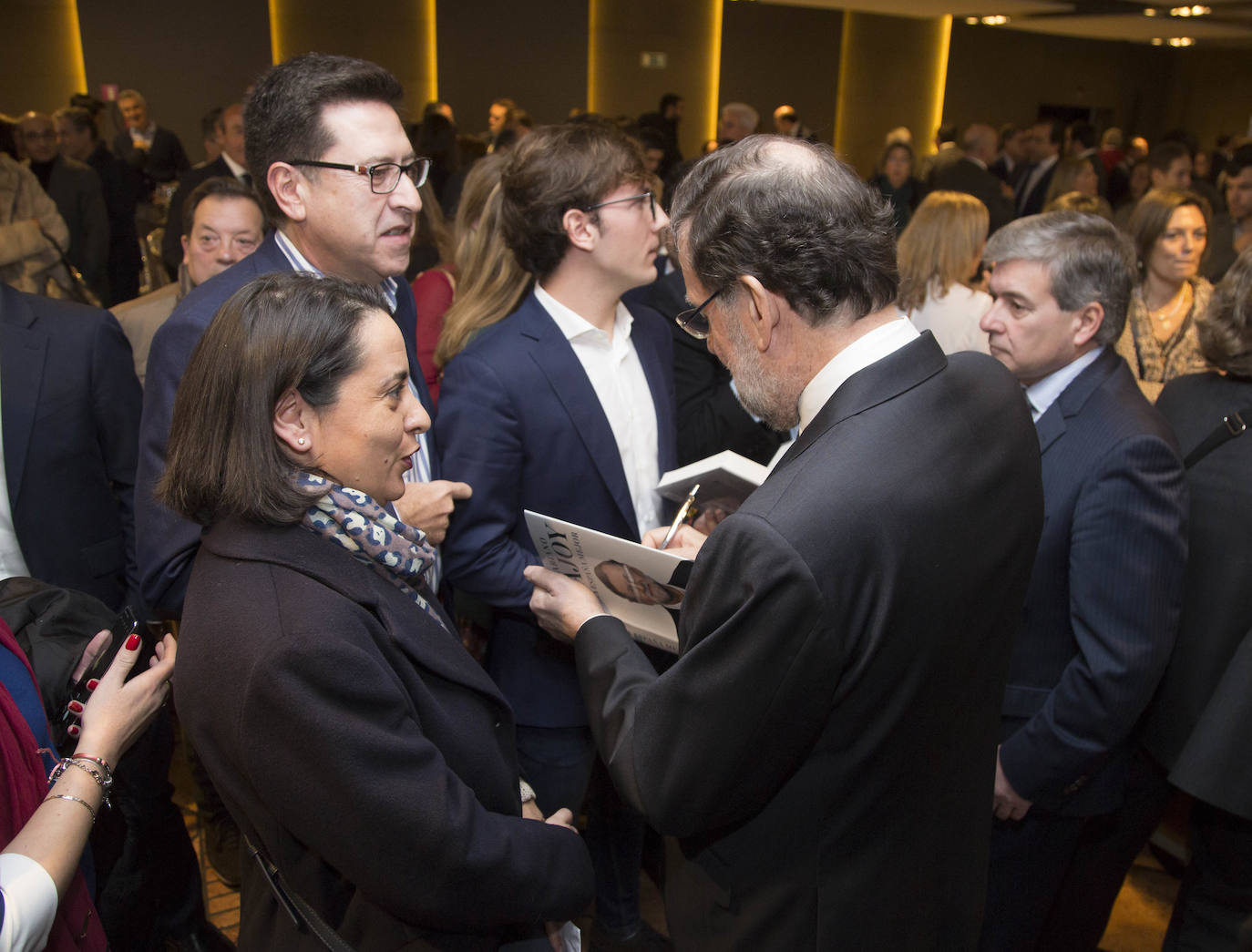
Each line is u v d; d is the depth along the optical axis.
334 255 1.39
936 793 1.01
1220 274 3.73
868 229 0.93
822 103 12.37
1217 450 1.52
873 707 0.90
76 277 2.40
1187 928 1.58
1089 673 1.37
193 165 9.85
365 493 1.04
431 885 0.96
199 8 9.53
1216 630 1.48
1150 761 1.63
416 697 1.02
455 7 10.49
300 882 1.02
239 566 0.96
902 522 0.86
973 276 3.10
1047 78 13.67
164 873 1.58
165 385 1.26
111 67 9.37
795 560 0.83
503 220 1.61
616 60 11.31
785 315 0.96
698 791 0.94
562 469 1.56
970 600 0.92
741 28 11.70
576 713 1.66
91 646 1.19
